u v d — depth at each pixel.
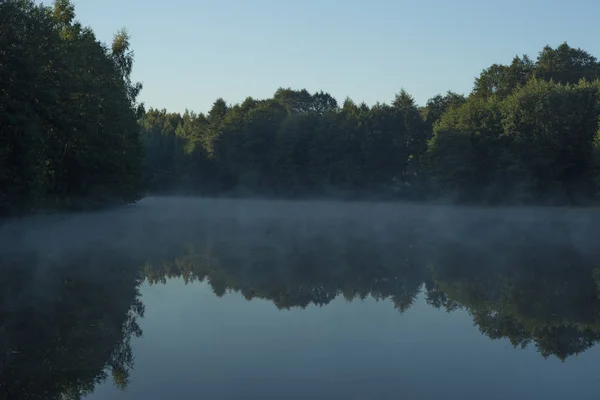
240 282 16.47
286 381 8.32
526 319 12.02
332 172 82.88
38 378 8.47
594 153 56.62
